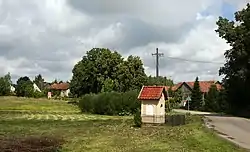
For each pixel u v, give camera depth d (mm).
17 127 39562
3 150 20594
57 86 181625
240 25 62219
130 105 68062
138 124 38844
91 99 72875
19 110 74438
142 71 101125
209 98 95750
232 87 68938
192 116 52125
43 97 129500
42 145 23844
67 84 182125
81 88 110125
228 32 62469
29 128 38531
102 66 103188
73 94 113375
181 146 22219
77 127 39625
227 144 22359
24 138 27156
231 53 64375
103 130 35406
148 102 41094
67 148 23297
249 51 60625
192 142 23297
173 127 35625
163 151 20641
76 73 110688
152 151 20797
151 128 36031
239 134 29406
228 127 35469
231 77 67875
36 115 62875
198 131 29141
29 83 138250
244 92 67812
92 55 107562
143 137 27984
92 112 72250
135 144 24031
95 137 29266
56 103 98875
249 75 63531
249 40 59531
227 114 65188
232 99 70062
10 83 133250
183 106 109438
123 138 27906
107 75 104188
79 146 24094
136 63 100000
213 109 92938
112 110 68500
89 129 36906
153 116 40688
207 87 130750
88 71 107062
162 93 41562
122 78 99062
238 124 39250
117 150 21812
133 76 99562
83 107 74938
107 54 103812
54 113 70062
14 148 21578
